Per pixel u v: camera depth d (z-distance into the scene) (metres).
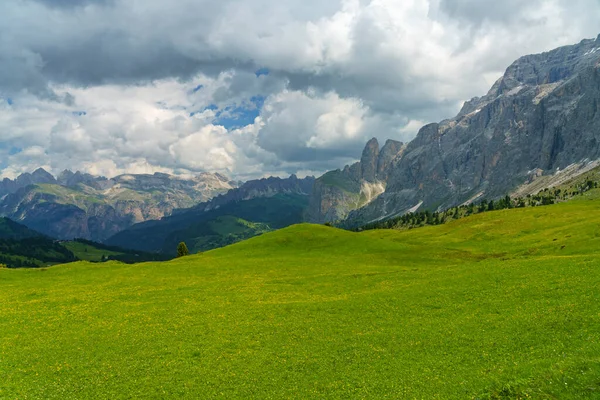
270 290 68.06
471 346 36.12
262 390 32.38
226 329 47.91
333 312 52.16
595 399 22.56
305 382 33.06
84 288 77.06
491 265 69.88
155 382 35.00
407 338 40.19
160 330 48.81
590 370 25.47
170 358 40.16
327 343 41.31
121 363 39.47
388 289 61.31
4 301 67.69
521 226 122.81
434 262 89.69
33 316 57.16
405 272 75.06
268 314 53.19
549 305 42.56
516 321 39.78
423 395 28.09
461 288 55.69
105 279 86.75
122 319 54.41
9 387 35.00
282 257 106.06
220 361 38.72
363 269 83.19
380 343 39.88
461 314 45.41
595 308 38.69
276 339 43.78
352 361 36.31
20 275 95.31
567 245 83.44
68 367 38.97
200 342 44.06
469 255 94.81
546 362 28.97
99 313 57.81
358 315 49.81
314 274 80.38
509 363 30.94
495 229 125.75
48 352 43.03
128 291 72.38
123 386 34.56
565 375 25.72
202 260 108.69
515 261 71.12
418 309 49.53
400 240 144.62
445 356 34.84
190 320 52.41
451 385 28.84
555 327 36.53
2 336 48.69
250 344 42.72
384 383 31.16
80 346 44.59
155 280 82.56
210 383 34.22
